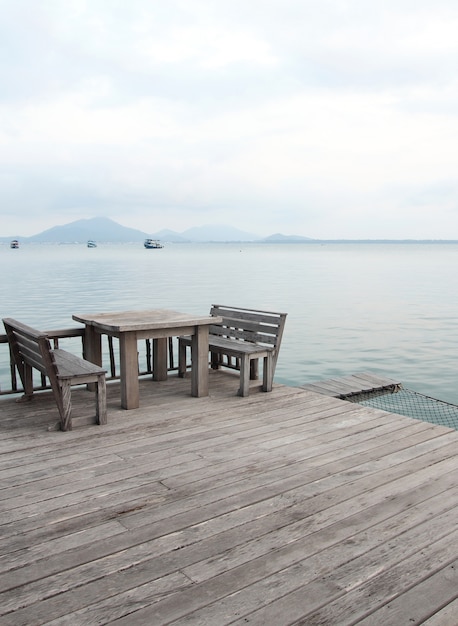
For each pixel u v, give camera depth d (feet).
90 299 73.15
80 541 8.63
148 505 9.94
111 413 16.03
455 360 39.75
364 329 53.21
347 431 14.34
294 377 35.12
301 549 8.38
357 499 10.17
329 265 186.09
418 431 14.28
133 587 7.38
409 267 172.86
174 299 73.87
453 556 8.18
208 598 7.13
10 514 9.58
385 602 7.07
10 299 73.15
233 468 11.74
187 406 16.88
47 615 6.78
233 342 19.97
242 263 198.90
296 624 6.63
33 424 14.93
